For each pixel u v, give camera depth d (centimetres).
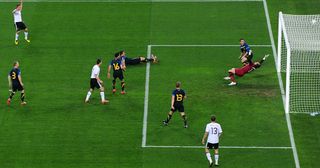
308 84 10450
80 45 11375
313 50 10681
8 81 10581
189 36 11575
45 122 9781
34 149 9325
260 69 10819
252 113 9931
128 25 11856
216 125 8881
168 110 10000
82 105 10100
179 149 9312
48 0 12512
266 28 11762
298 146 9350
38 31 11719
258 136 9519
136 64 10925
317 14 12044
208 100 10194
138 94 10312
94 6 12362
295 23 11081
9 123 9769
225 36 11569
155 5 12369
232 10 12212
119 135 9550
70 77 10669
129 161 9125
